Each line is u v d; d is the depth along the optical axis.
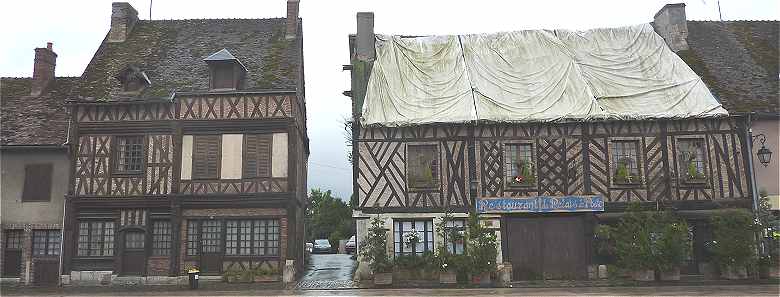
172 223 15.83
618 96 16.52
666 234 14.20
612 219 15.16
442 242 15.21
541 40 18.41
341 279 15.98
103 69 17.75
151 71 17.48
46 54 18.75
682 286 13.55
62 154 16.73
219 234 15.99
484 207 15.34
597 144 15.78
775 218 14.63
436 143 15.76
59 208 16.47
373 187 15.52
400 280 14.81
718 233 14.73
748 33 19.06
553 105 16.28
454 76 17.34
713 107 15.89
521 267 15.41
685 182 15.51
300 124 18.28
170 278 15.66
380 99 16.42
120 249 15.91
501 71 17.52
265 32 19.08
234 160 16.19
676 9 18.39
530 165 15.71
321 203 45.75
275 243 15.95
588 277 15.21
